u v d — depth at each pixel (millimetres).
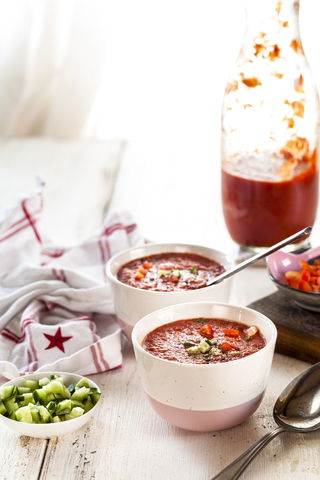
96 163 1623
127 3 2059
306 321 940
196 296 906
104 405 874
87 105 2129
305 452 811
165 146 1796
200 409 806
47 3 1984
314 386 840
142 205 1360
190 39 2088
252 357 797
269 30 1062
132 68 2141
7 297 1011
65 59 2064
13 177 1513
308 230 877
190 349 831
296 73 1072
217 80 2119
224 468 792
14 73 2059
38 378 881
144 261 998
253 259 911
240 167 1102
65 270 1041
